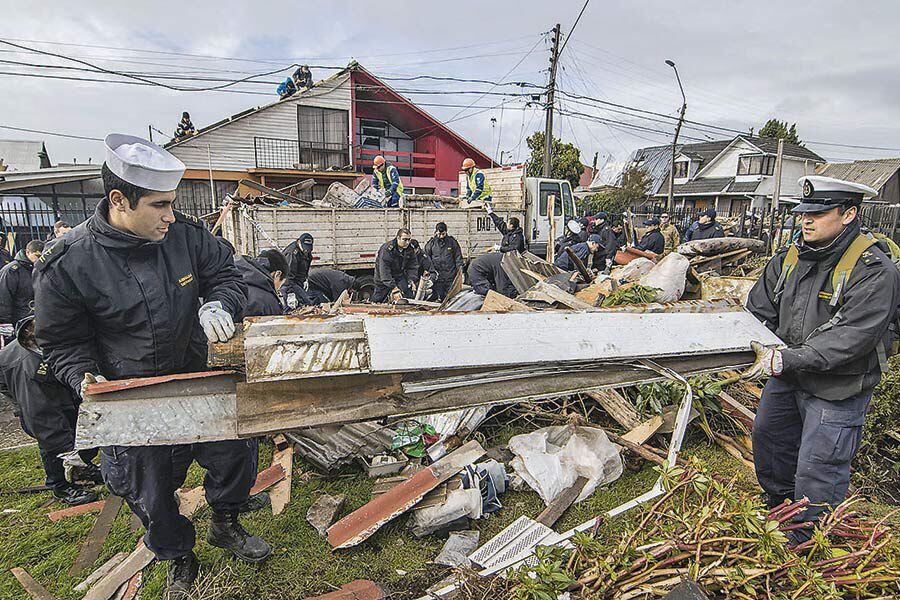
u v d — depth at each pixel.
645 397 3.78
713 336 2.12
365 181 12.36
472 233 10.63
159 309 1.92
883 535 1.75
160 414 1.51
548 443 3.40
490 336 1.75
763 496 2.91
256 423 1.53
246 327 1.59
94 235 1.80
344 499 2.93
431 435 3.43
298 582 2.35
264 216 8.41
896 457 3.40
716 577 1.58
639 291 4.27
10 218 12.70
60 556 2.58
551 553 1.86
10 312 4.41
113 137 1.76
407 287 8.59
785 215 11.19
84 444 1.44
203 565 2.44
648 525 1.90
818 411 2.24
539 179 11.51
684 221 22.19
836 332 2.09
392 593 2.27
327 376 1.53
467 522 2.73
